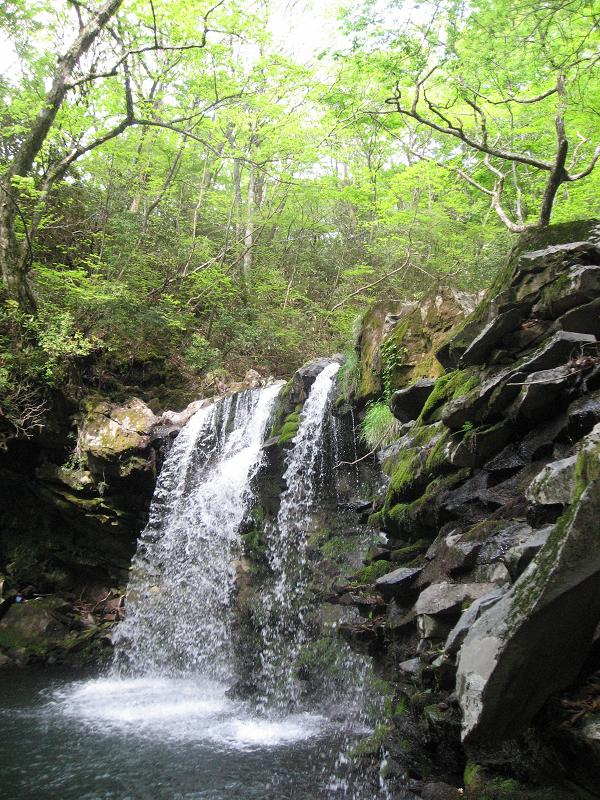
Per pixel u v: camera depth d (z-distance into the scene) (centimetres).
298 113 1210
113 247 1288
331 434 773
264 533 830
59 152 1249
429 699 337
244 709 672
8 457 959
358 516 700
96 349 1090
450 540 397
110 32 1066
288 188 1430
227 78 1146
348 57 749
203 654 824
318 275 1800
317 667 641
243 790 464
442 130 759
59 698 722
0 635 896
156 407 1112
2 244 1023
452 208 1321
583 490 262
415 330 662
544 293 426
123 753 541
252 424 943
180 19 1027
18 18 1181
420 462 472
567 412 355
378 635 457
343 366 782
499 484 391
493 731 266
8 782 485
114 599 981
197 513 939
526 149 997
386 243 1487
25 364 948
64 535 1009
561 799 243
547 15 614
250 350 1395
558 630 252
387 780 420
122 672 852
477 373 454
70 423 989
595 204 919
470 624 310
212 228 1733
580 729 242
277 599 755
